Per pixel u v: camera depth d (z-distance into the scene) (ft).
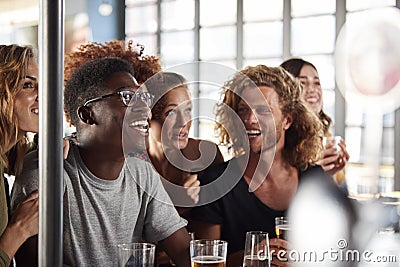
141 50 6.53
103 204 5.31
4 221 5.03
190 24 16.87
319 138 7.53
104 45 6.34
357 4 13.33
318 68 13.94
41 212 1.77
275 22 15.16
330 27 13.92
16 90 5.58
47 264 1.77
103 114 5.19
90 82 5.29
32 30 15.80
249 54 15.66
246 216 6.61
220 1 16.24
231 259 6.07
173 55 17.19
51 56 1.73
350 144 13.14
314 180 7.27
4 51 5.62
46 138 1.75
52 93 1.74
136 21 17.75
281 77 7.54
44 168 1.76
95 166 5.27
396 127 12.47
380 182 12.26
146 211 5.64
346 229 7.07
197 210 6.60
